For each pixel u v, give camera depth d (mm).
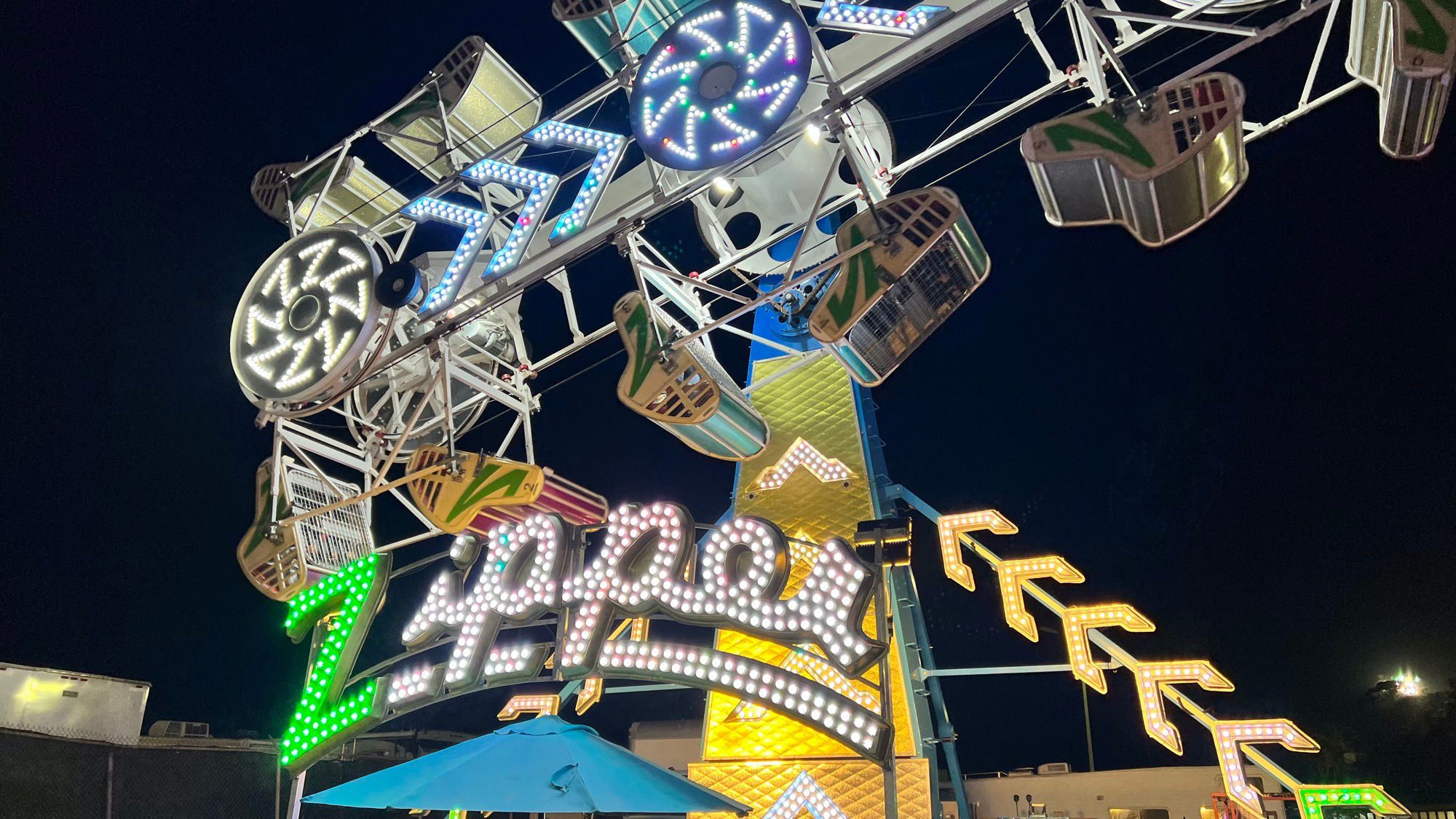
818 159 14641
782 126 9820
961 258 9547
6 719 12258
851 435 14898
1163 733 10922
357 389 14477
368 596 13320
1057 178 8078
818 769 12695
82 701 13008
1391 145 7613
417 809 9133
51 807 12367
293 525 12789
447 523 12023
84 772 12781
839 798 12461
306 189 13492
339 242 12266
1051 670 12141
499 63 12867
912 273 9484
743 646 13898
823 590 10117
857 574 10031
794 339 15586
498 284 11625
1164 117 7633
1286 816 18062
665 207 10516
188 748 13992
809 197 14992
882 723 9672
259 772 14766
